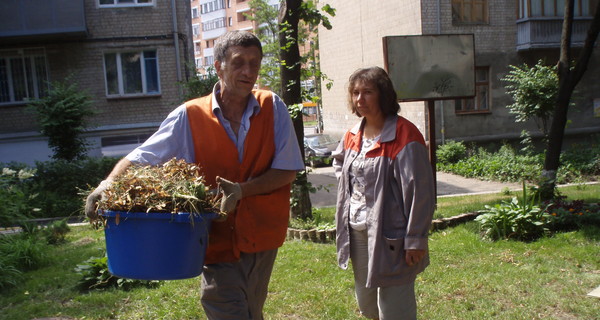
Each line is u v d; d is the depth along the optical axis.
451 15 19.28
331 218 8.50
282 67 7.70
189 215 2.29
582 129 21.22
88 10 16.59
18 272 5.64
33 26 15.70
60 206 11.58
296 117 7.53
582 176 13.76
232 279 2.65
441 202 10.25
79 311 4.54
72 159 13.74
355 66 24.50
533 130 20.41
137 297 4.79
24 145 16.78
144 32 16.95
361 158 3.17
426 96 7.71
